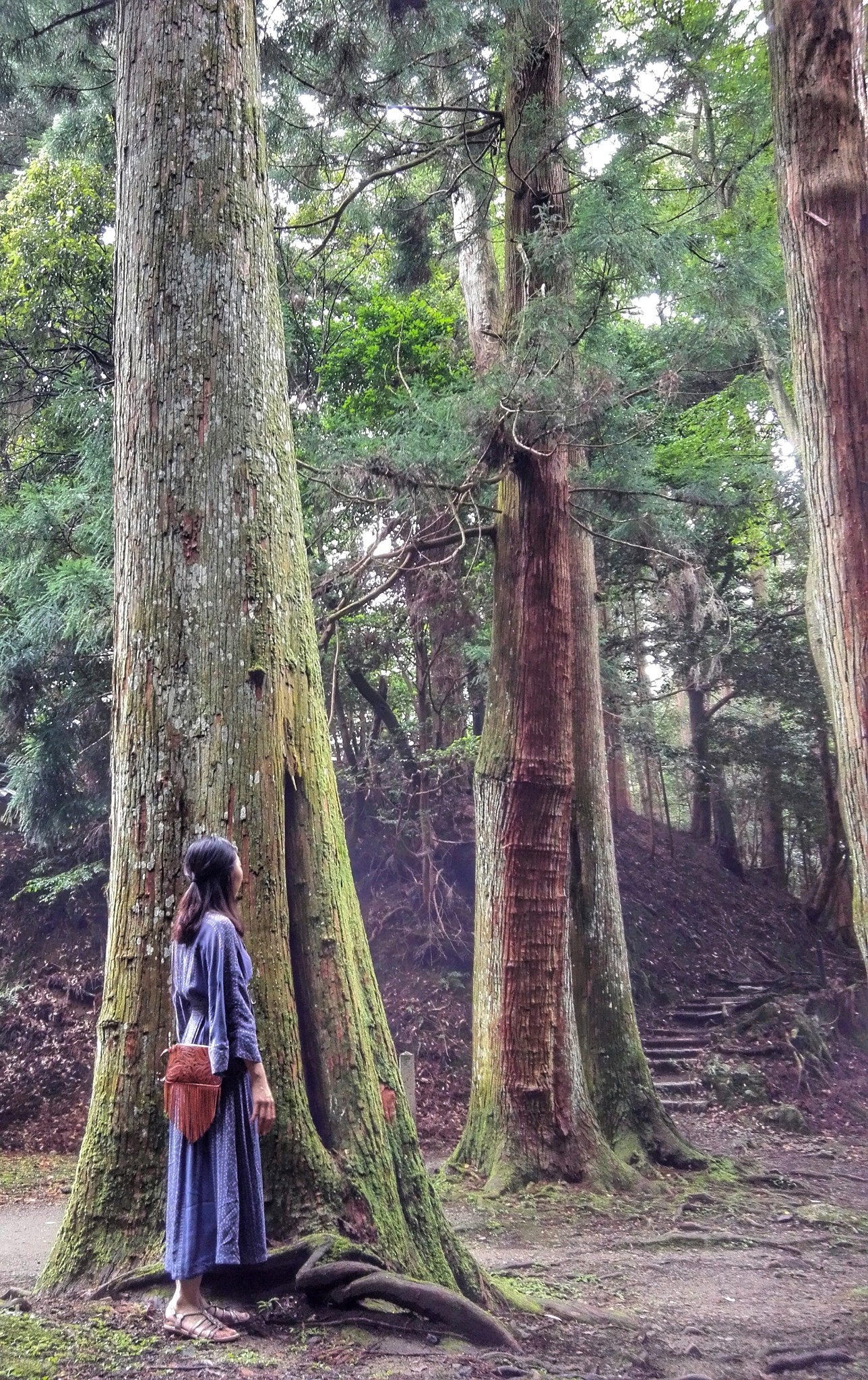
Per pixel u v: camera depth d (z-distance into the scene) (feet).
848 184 17.12
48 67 30.99
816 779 73.10
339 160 37.42
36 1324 10.02
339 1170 12.56
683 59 33.01
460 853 56.39
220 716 13.04
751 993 62.08
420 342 45.47
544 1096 31.81
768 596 71.51
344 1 30.53
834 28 17.47
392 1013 48.44
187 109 14.79
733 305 28.45
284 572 14.17
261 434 14.34
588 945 36.42
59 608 34.19
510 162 33.45
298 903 13.42
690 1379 12.92
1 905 47.83
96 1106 12.37
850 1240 26.58
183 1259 10.37
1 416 41.88
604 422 30.76
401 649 54.13
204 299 14.24
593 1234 26.58
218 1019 10.51
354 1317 11.60
